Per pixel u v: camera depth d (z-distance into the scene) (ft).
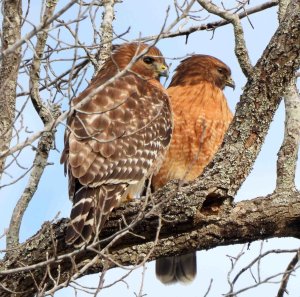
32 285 34.63
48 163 36.22
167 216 33.83
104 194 35.42
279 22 39.22
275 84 35.32
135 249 36.17
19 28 36.45
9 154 29.14
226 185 34.45
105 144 36.50
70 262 34.30
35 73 36.52
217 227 34.78
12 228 35.58
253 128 35.45
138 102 39.99
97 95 39.04
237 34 36.32
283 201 34.94
